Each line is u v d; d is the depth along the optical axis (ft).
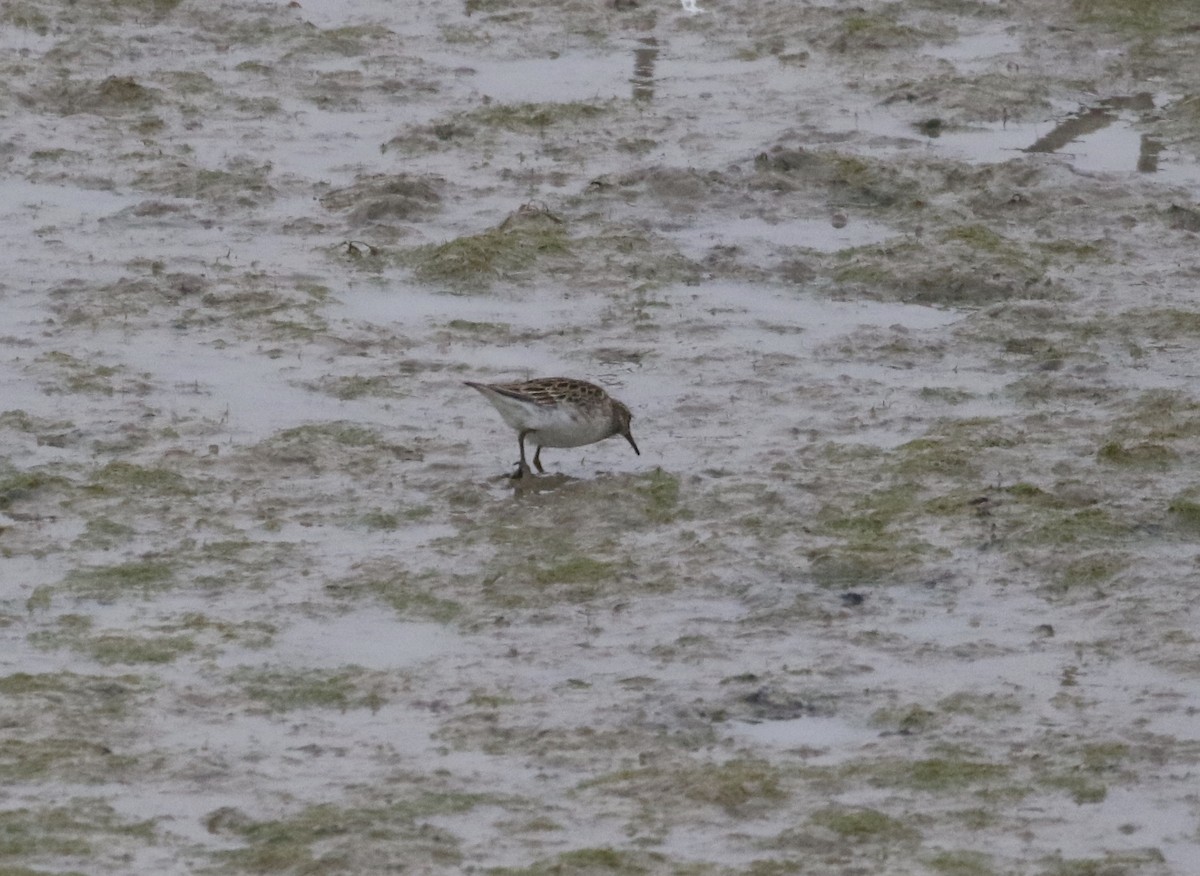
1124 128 246.06
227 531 139.85
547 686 119.03
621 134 241.35
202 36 279.49
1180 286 194.70
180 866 98.53
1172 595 129.29
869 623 127.24
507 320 185.37
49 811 103.19
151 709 114.83
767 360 175.42
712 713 116.06
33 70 258.98
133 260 197.36
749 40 280.51
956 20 287.48
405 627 126.62
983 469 150.92
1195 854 100.58
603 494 146.41
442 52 275.18
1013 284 194.70
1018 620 127.54
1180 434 156.56
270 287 190.90
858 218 216.13
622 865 98.32
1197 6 291.17
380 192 216.74
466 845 100.94
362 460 152.56
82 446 153.99
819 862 99.35
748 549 137.18
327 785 107.04
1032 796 106.32
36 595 129.49
